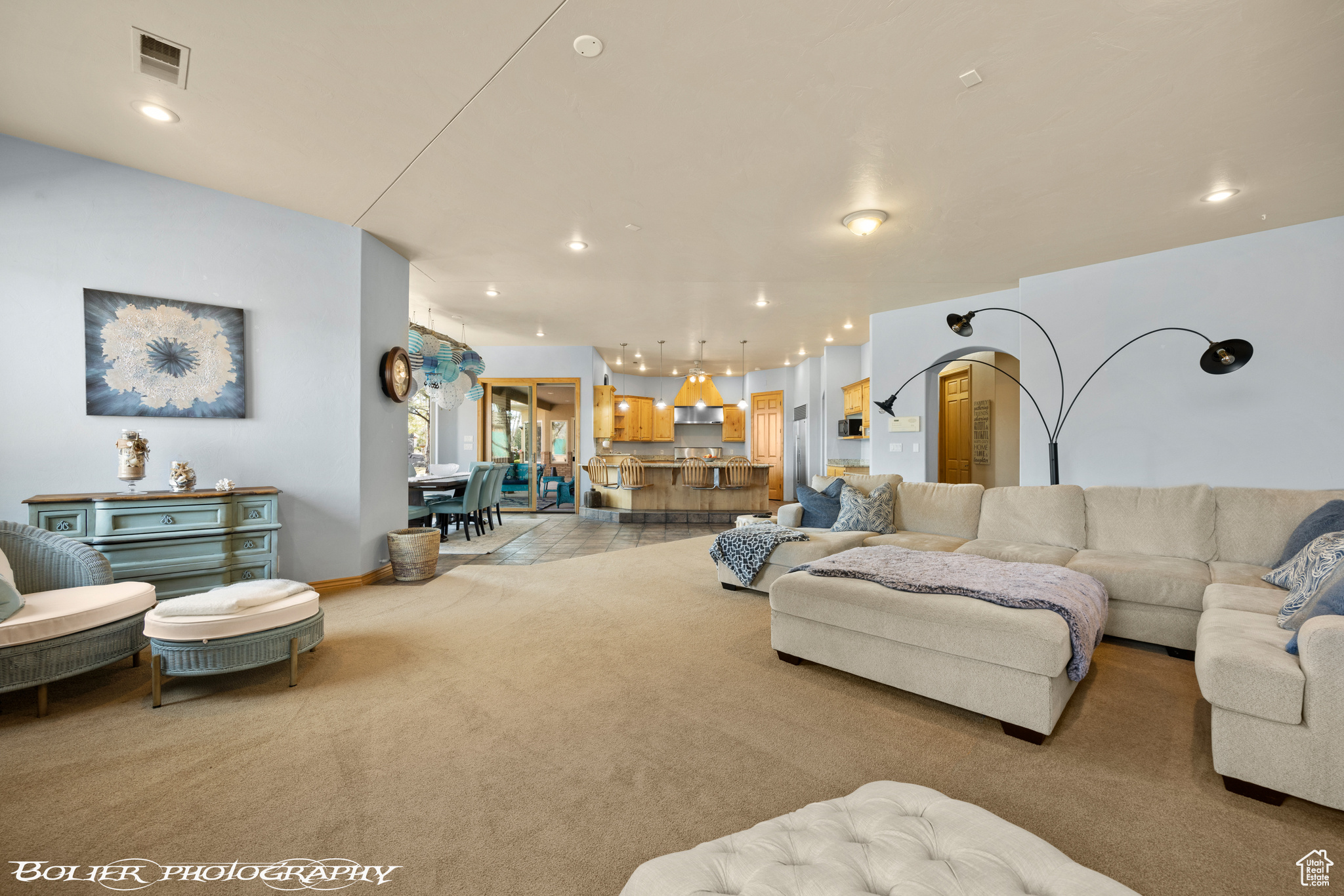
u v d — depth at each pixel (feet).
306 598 8.67
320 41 7.43
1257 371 13.51
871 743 6.75
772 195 11.77
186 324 11.56
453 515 26.94
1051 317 16.75
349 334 13.61
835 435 30.94
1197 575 9.41
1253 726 5.62
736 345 30.81
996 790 5.79
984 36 7.21
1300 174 10.71
